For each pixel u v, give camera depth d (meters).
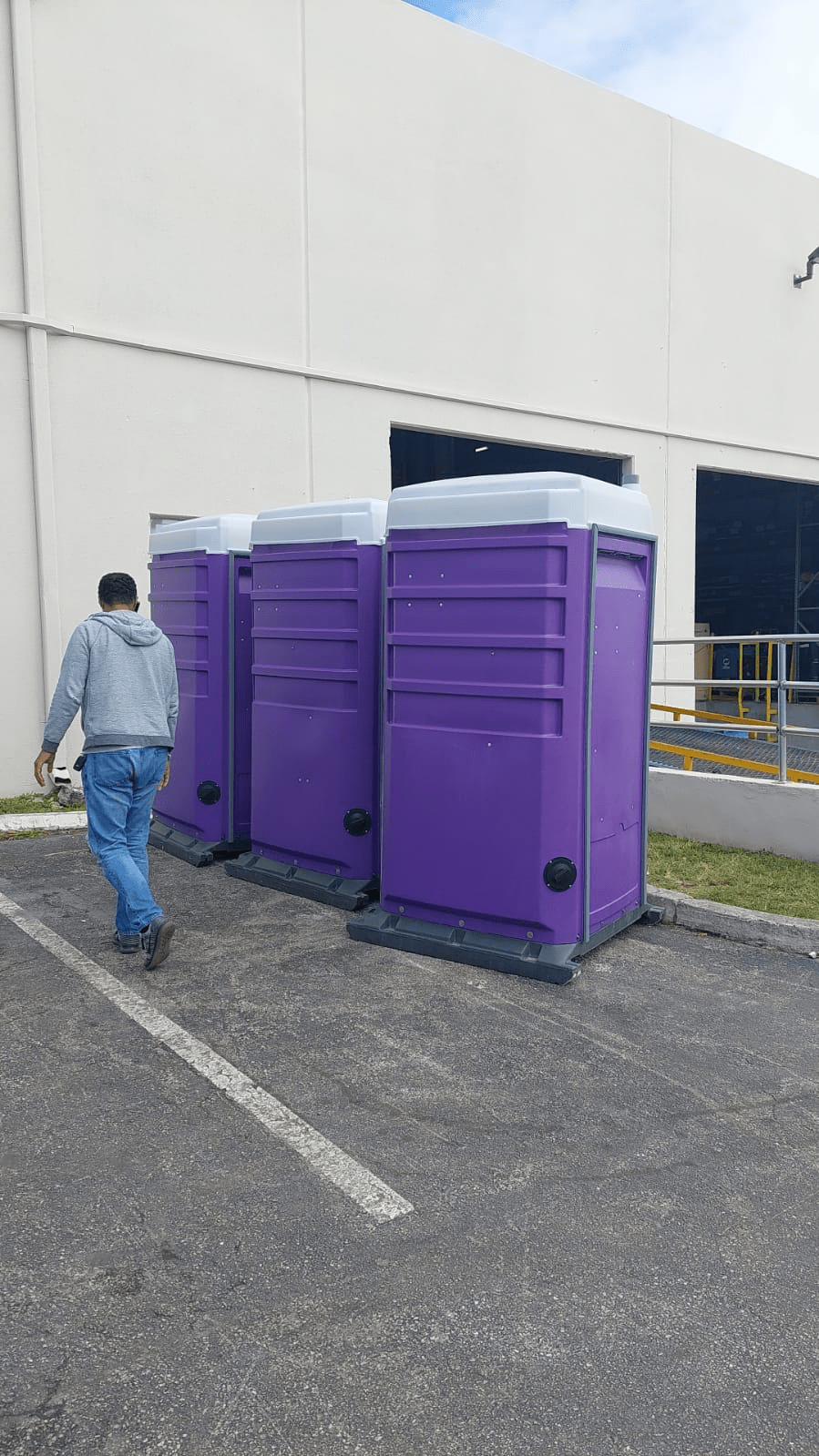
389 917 5.38
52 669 8.70
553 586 4.66
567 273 12.46
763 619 23.14
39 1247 2.71
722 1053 4.03
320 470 10.47
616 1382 2.28
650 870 6.55
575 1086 3.71
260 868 6.39
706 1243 2.80
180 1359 2.31
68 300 8.69
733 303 14.46
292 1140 3.28
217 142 9.48
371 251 10.68
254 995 4.51
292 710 6.12
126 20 8.82
